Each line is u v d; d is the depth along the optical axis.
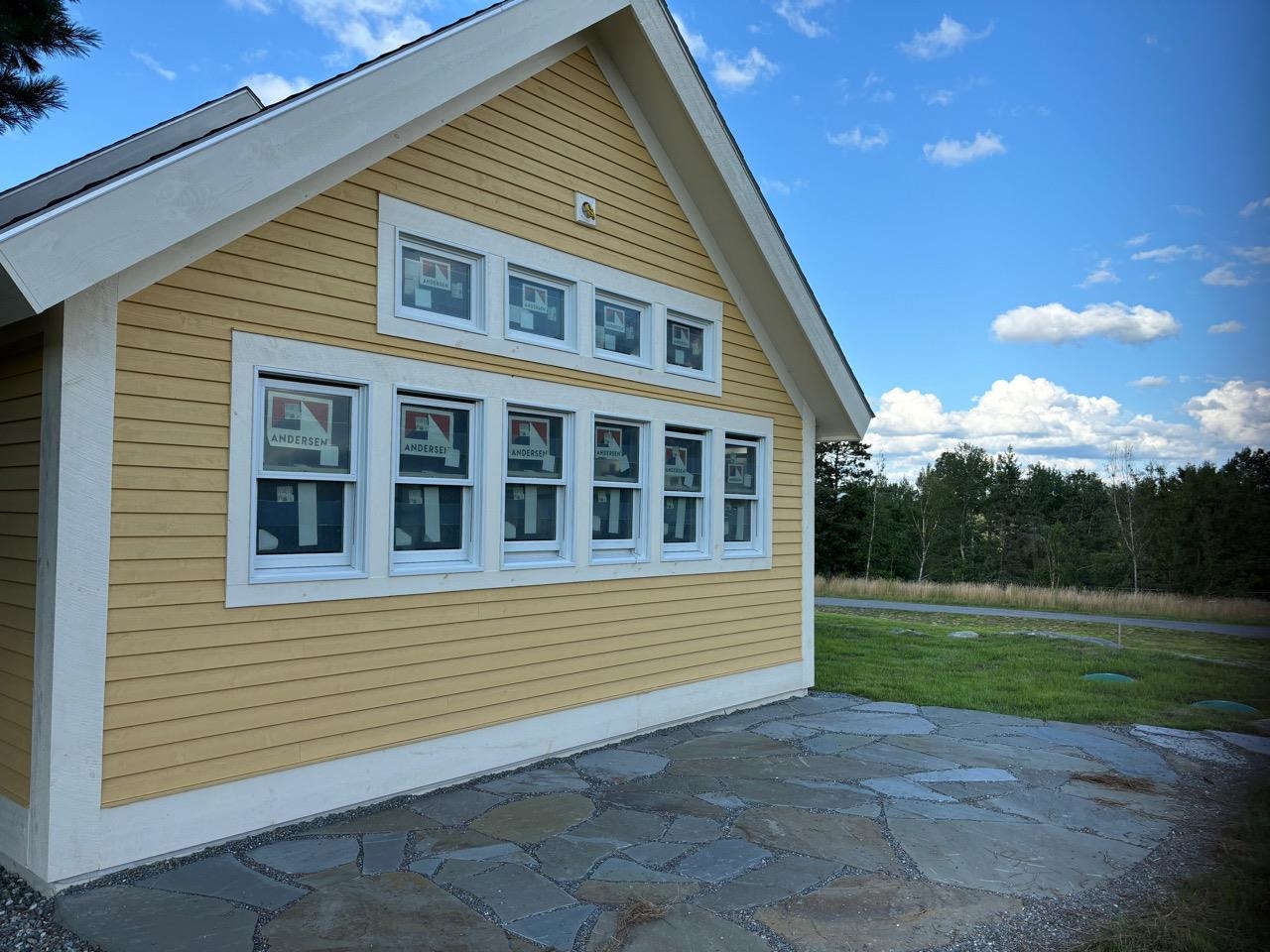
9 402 4.44
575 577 6.79
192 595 4.48
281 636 4.86
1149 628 18.02
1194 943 3.71
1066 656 12.78
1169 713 8.95
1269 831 5.28
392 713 5.43
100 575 4.14
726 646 8.48
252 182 4.47
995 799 5.85
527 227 6.38
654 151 7.68
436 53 5.38
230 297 4.64
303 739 4.96
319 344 5.03
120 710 4.21
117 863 4.19
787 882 4.33
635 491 7.55
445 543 5.88
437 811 5.28
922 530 44.69
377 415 5.33
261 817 4.77
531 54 6.05
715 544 8.34
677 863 4.54
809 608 9.77
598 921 3.81
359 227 5.26
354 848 4.62
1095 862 4.76
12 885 4.09
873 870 4.54
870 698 9.53
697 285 8.16
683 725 7.91
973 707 9.12
